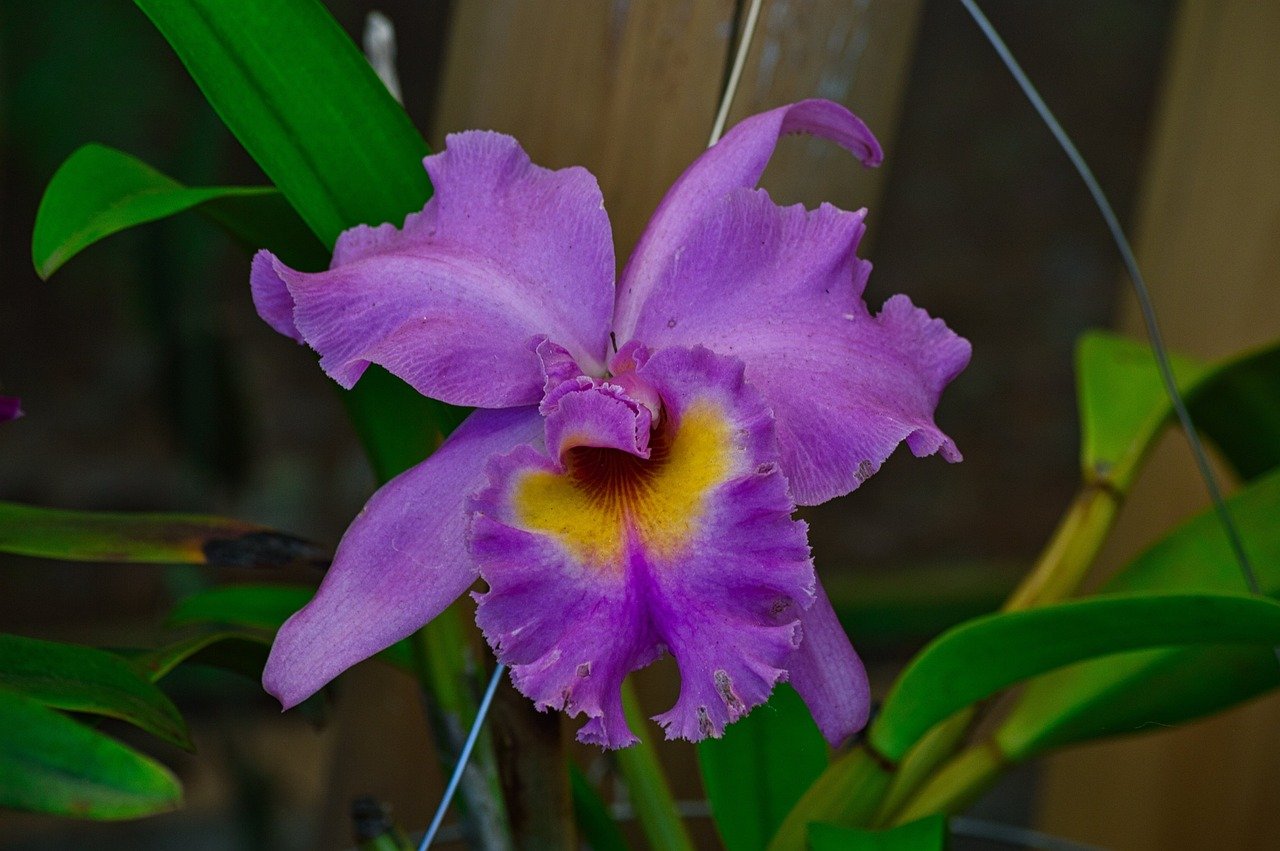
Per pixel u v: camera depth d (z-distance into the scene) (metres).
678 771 0.77
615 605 0.54
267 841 0.96
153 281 0.79
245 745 0.98
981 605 0.90
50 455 1.80
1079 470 1.99
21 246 1.87
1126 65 2.36
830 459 0.55
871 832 0.58
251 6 0.57
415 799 0.78
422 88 2.23
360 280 0.55
